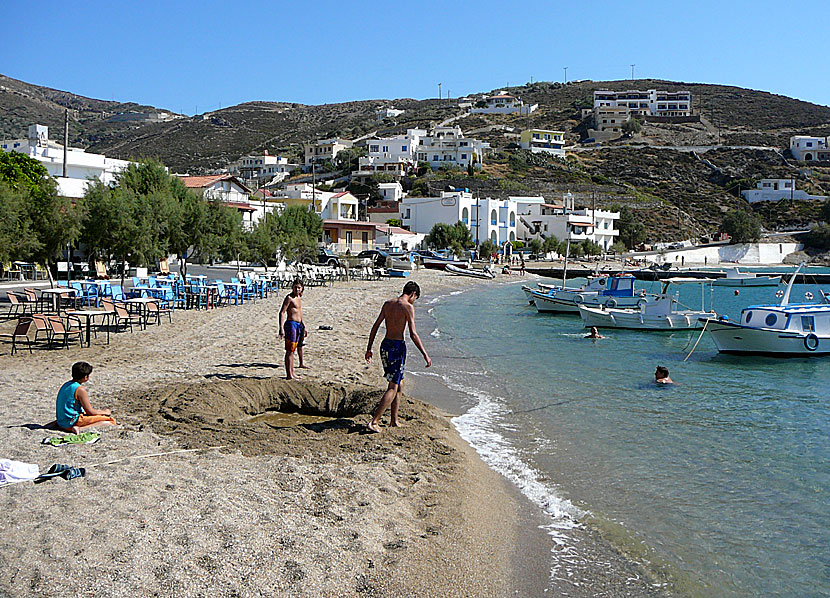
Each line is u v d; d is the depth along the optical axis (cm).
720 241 11550
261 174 15538
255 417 1170
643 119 18250
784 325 2209
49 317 1653
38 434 925
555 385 1623
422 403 1337
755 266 9894
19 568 551
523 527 768
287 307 1349
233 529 659
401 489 832
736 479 954
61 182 5003
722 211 12769
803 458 1057
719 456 1062
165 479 783
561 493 887
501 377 1717
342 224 7944
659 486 920
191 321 2275
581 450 1080
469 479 895
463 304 4181
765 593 639
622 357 2127
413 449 996
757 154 15038
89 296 2298
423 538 699
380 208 10200
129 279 3528
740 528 786
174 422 1030
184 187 3994
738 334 2184
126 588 534
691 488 915
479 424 1233
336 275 4869
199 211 3403
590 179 13538
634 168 14462
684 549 728
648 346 2419
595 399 1473
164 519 668
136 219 2948
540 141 15575
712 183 14200
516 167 13712
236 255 3884
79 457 845
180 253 3472
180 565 579
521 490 894
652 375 1800
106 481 762
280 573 588
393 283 5116
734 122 18412
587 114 19000
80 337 1689
